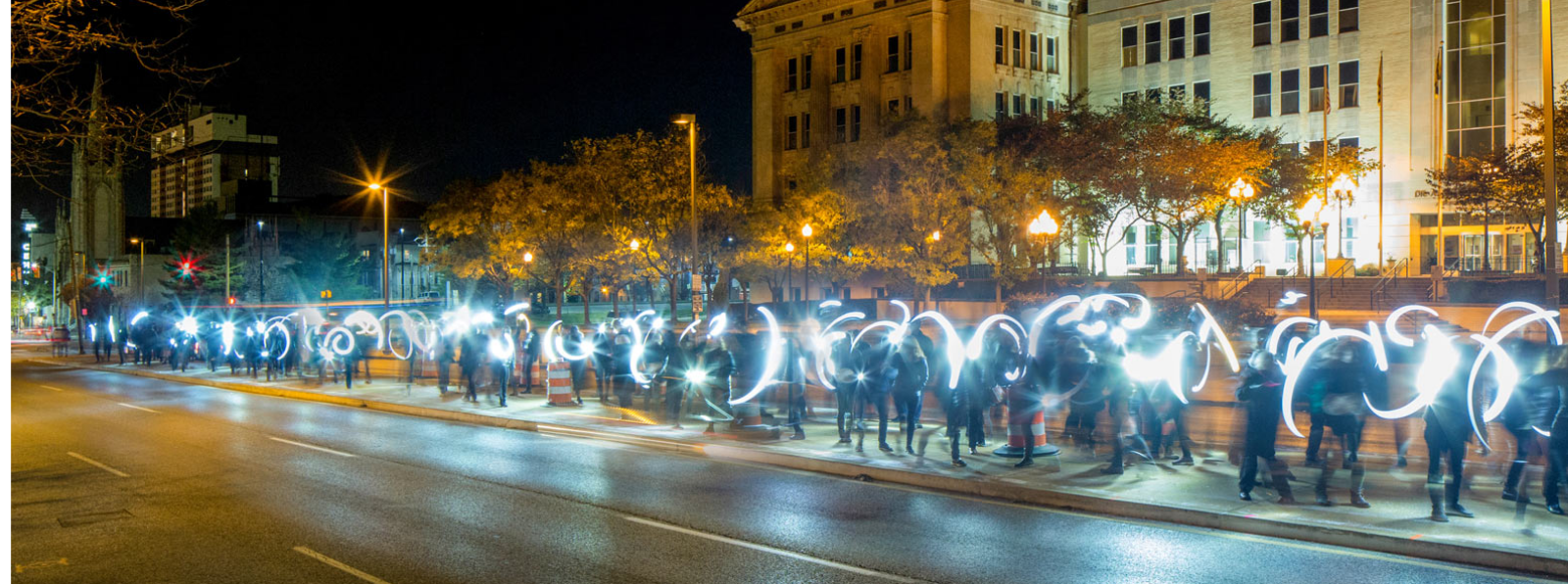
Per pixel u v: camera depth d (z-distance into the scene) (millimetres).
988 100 69375
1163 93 67000
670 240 52438
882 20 71750
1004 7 70438
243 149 172500
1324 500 10133
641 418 18812
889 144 49938
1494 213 49531
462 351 22281
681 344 17703
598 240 55438
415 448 15883
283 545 9328
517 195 58781
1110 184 53062
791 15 77438
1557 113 42125
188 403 24391
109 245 117750
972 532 9680
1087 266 70125
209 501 11508
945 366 14812
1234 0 64250
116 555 9039
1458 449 9430
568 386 21391
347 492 12000
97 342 45656
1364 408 10547
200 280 100375
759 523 10141
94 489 12328
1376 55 59219
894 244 49438
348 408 22984
